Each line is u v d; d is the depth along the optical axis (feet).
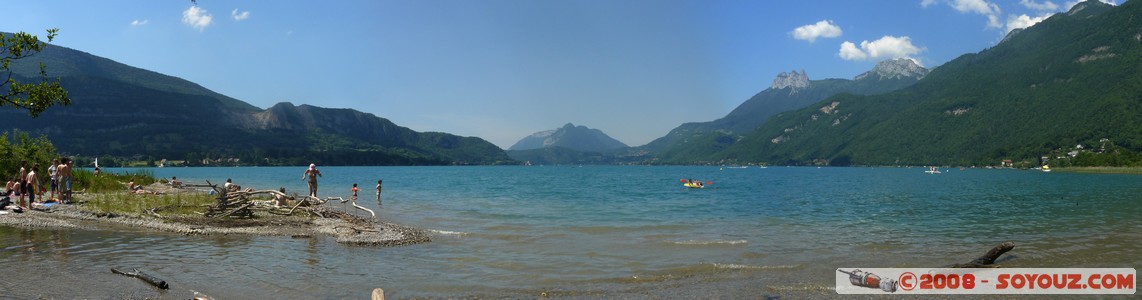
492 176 424.05
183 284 35.94
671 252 50.78
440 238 57.82
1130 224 74.43
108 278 37.09
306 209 77.82
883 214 92.68
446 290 35.65
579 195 156.66
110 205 78.59
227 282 36.68
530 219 81.46
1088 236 62.18
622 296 35.01
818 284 38.86
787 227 72.02
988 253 45.70
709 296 35.29
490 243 55.01
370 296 33.76
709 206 111.96
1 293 32.73
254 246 50.62
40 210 74.38
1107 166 506.07
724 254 49.93
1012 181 289.12
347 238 54.13
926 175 452.35
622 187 222.07
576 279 39.37
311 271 40.29
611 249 52.11
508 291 35.68
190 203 85.51
